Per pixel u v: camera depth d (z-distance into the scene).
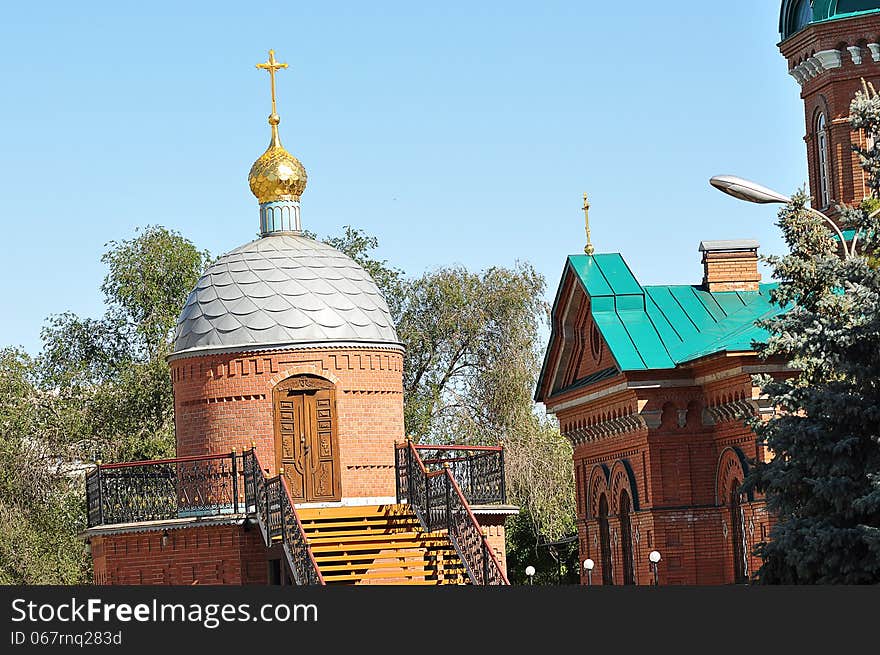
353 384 35.62
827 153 42.66
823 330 25.36
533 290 59.59
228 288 36.41
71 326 60.88
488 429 58.50
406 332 59.06
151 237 60.12
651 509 37.50
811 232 27.77
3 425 54.62
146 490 35.00
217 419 35.53
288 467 35.03
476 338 59.56
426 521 32.19
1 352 56.84
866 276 26.41
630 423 38.81
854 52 41.91
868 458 25.11
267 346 35.31
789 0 43.97
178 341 36.88
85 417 57.66
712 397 37.06
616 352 37.91
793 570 25.89
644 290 40.34
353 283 36.88
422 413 57.78
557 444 57.31
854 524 25.02
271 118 39.06
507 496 56.50
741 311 39.84
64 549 54.47
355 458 35.38
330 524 32.50
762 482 26.78
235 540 33.25
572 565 55.69
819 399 25.34
